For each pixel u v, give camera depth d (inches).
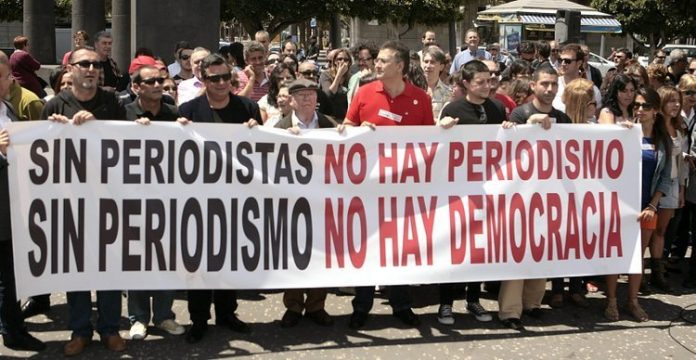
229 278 210.2
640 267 228.5
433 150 218.5
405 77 241.9
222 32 2138.3
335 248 214.7
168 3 450.0
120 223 204.7
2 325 202.8
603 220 227.1
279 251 212.7
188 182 208.1
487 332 222.8
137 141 205.3
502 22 964.6
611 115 252.5
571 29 557.0
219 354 204.4
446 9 1248.8
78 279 202.2
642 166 242.2
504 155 221.9
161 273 207.0
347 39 1851.6
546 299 255.0
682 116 269.3
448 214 219.5
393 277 217.2
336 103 320.8
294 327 224.4
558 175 224.4
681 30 1242.0
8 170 194.7
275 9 1084.5
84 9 681.0
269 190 211.9
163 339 213.9
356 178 215.6
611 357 207.0
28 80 375.9
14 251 195.2
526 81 276.8
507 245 222.4
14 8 1251.8
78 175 202.1
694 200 272.8
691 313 244.5
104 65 374.6
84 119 201.6
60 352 203.9
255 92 315.3
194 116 216.5
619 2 1258.6
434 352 207.6
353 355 204.8
